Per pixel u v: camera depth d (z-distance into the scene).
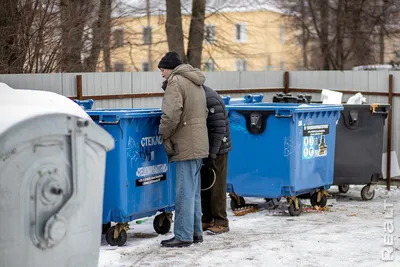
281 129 8.75
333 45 26.09
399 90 12.40
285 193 8.84
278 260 6.58
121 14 16.31
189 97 6.87
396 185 12.36
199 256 6.71
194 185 7.09
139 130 7.08
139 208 7.14
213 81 12.83
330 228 8.17
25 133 4.37
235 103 10.11
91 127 4.68
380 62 26.44
